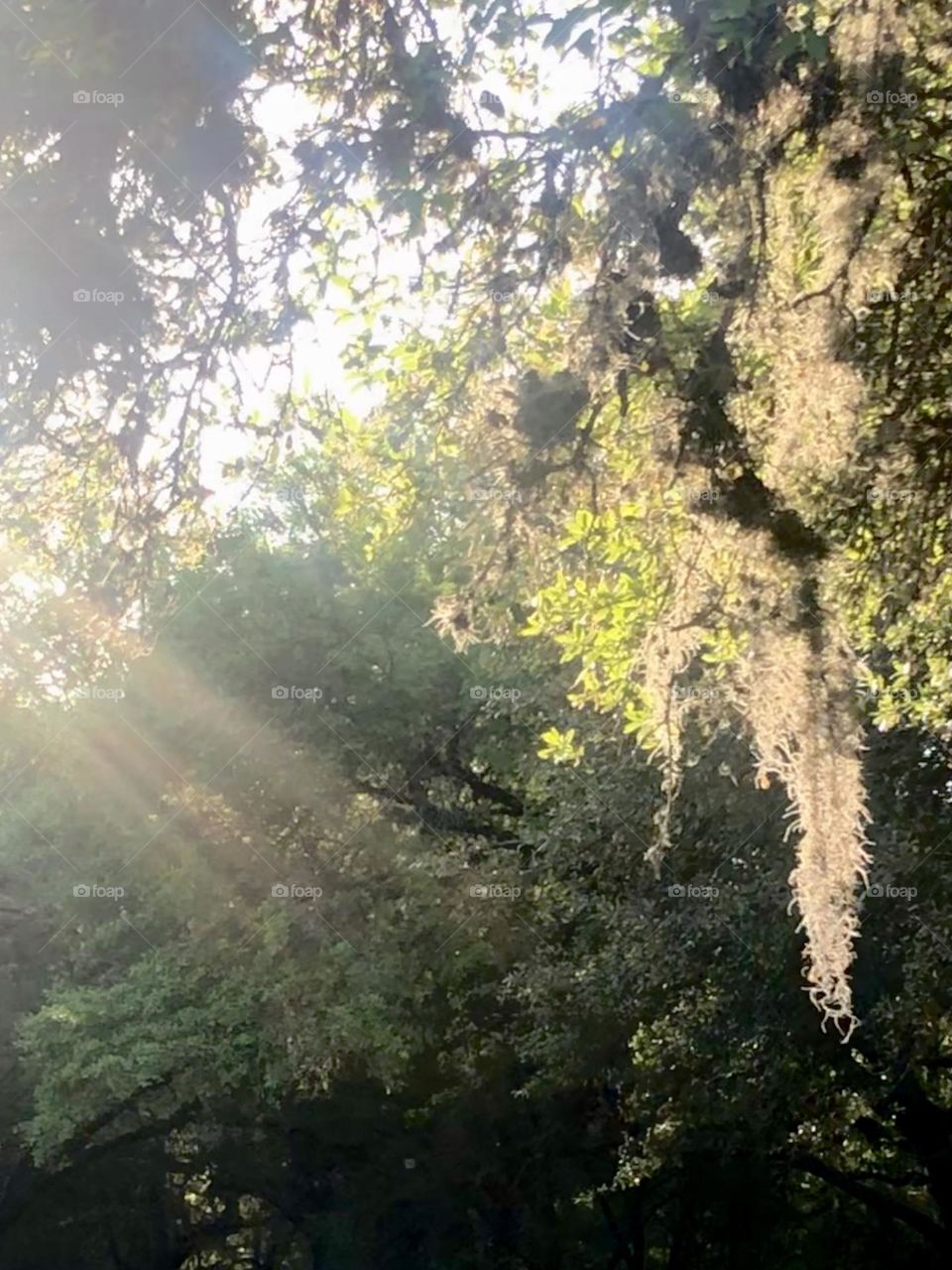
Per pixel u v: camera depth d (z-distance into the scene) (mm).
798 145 5395
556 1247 19172
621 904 11430
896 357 6695
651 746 8047
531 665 11961
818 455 5375
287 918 14438
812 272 5711
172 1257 23047
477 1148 17609
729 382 5184
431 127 5293
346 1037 14000
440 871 13781
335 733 15102
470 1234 19359
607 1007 11961
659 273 5117
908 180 5852
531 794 13125
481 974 14812
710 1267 19156
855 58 5133
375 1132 18141
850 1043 10938
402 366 6191
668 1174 16953
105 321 5086
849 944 5414
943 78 5859
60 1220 21391
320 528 14078
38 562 5938
